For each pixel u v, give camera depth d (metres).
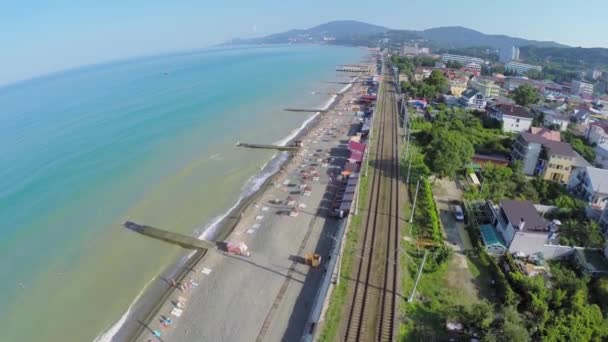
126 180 69.31
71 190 65.25
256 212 58.75
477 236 47.41
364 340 32.31
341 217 56.25
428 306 36.66
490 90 148.62
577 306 32.62
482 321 30.84
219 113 121.38
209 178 71.19
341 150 87.81
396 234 49.06
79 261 46.97
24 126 106.44
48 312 39.00
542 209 52.75
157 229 53.41
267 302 39.62
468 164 70.88
